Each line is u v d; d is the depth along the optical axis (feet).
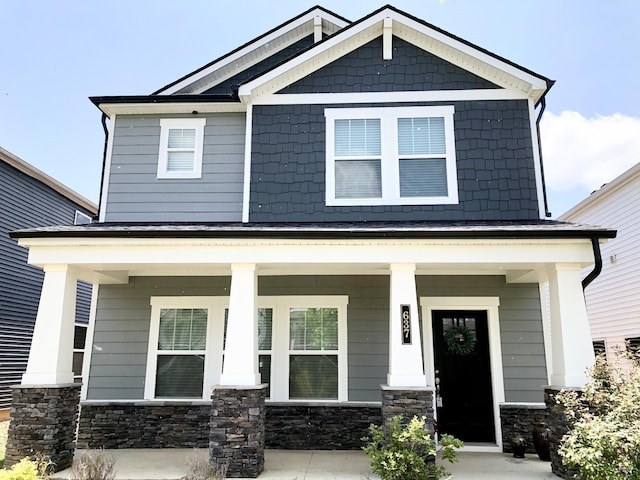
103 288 31.30
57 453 22.38
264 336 30.40
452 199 28.63
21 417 22.25
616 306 44.75
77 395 24.32
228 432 21.77
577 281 22.99
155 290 31.19
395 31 30.83
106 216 31.32
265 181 29.50
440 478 21.03
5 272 45.85
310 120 30.17
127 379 30.14
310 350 29.99
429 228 23.61
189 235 23.52
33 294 50.39
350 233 23.11
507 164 28.99
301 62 30.09
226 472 20.92
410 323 22.88
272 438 28.58
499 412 28.48
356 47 30.96
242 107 32.14
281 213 29.07
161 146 32.27
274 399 29.25
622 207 43.73
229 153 32.01
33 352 23.16
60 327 23.54
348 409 28.84
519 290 30.04
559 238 22.95
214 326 30.71
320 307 30.42
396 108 30.04
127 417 29.40
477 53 29.43
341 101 30.30
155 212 31.30
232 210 31.14
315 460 25.30
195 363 30.48
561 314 22.70
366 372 29.43
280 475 22.09
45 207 52.13
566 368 22.11
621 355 21.11
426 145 29.48
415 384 22.08
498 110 29.71
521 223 26.61
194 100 31.68
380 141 29.71
